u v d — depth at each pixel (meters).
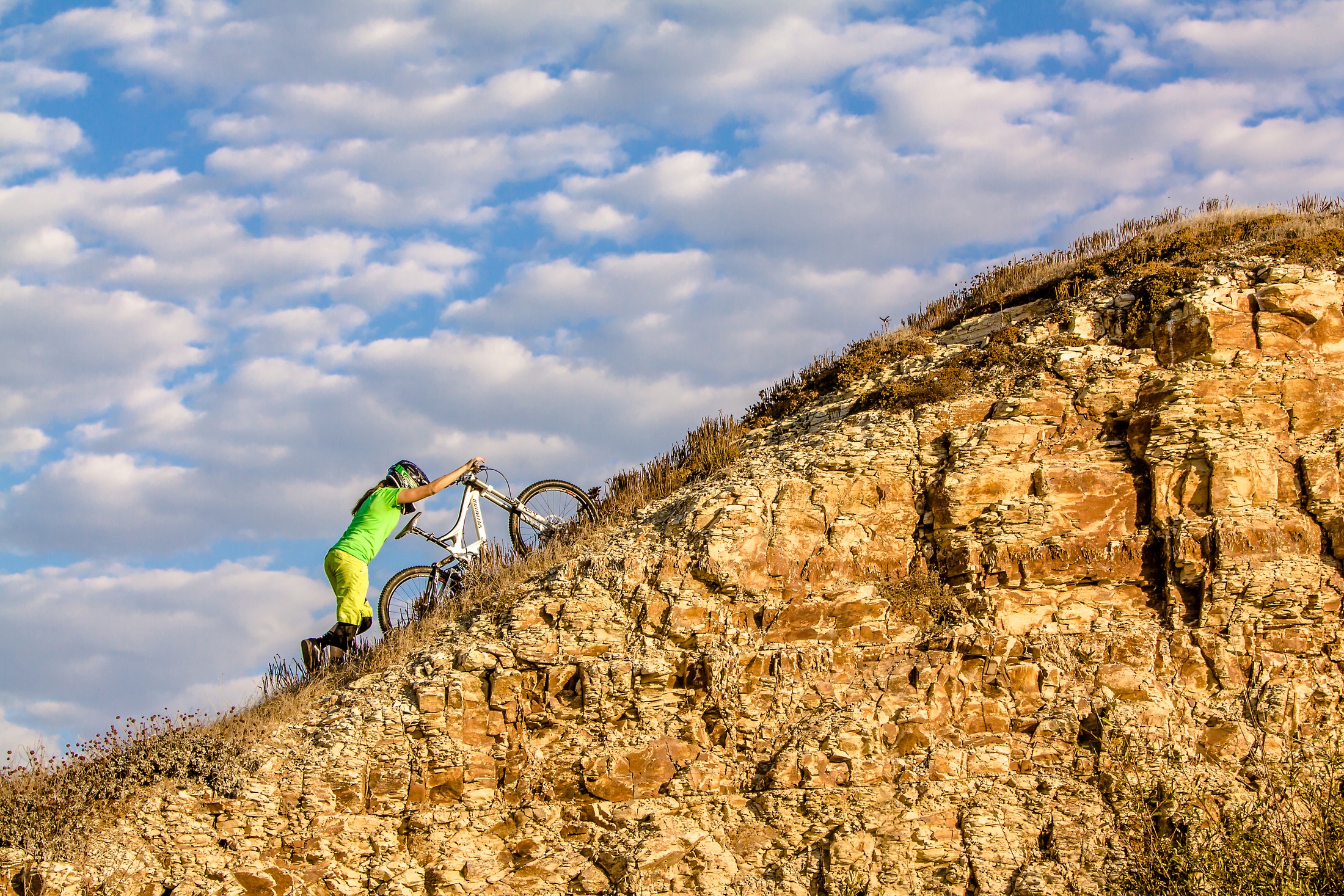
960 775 11.04
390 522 13.32
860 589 12.30
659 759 11.36
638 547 13.02
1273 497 12.03
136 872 10.13
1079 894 10.25
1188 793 10.60
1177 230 16.72
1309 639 11.40
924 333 17.08
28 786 10.52
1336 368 12.80
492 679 11.83
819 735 11.30
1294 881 9.30
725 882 10.67
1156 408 12.77
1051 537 12.18
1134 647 11.54
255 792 10.79
